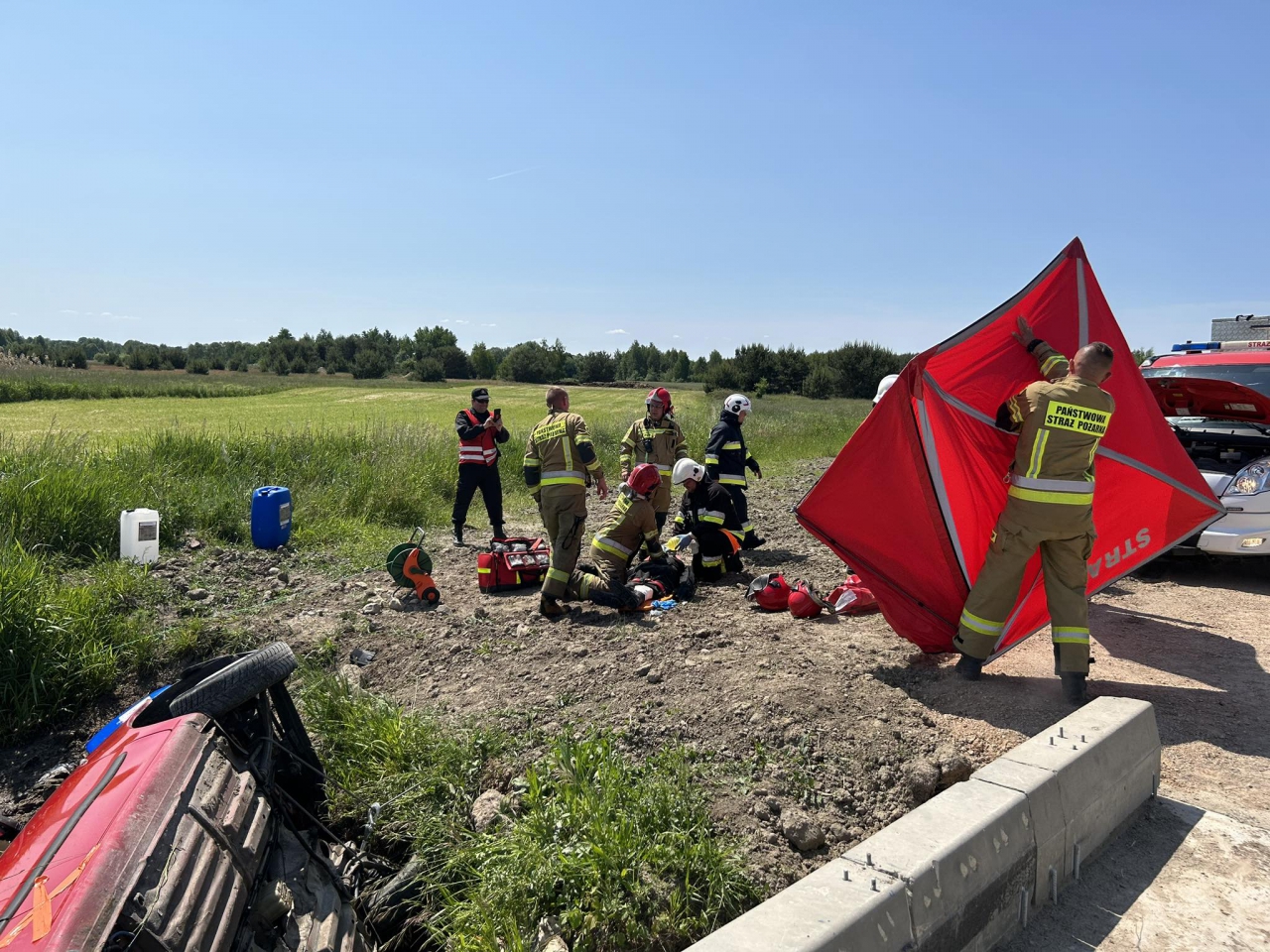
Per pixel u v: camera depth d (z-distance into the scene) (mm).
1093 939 2834
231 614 6996
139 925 2445
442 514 11656
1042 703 4484
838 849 3553
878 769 3984
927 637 5141
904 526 5203
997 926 2816
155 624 6680
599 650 5781
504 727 4738
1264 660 5254
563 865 3287
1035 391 4547
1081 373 4512
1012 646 5090
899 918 2457
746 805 3766
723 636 5852
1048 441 4457
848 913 2361
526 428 27062
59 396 49688
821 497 5250
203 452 11977
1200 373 7855
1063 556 4543
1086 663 4469
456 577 8469
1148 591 7074
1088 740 3387
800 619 6281
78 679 5773
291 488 11352
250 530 9422
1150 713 3736
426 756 4547
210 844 2932
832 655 5340
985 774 3166
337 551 9188
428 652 6156
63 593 6480
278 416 33844
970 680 4820
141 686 6031
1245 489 7016
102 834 2711
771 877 3359
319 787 4203
